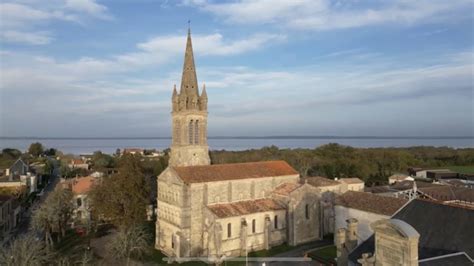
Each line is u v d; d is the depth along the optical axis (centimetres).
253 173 9138
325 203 9512
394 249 3950
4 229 10256
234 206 8381
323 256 7769
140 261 7775
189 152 9162
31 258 5588
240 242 8094
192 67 9331
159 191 8888
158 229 8850
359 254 4912
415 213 5025
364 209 8225
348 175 16875
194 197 8062
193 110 9144
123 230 8056
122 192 9044
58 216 9144
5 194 11506
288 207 8806
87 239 9444
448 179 16050
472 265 4009
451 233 4466
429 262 3966
